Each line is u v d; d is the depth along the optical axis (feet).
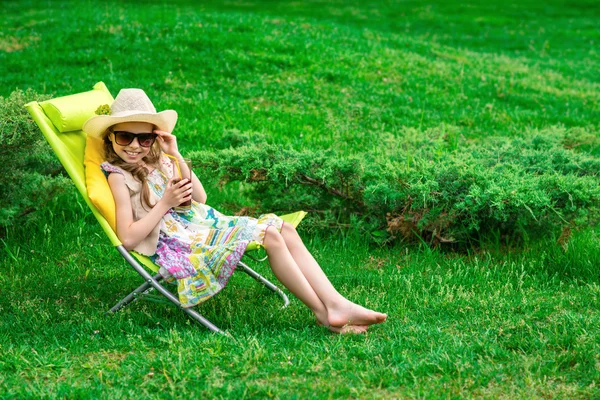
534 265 17.11
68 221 19.61
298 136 28.48
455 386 10.65
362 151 26.89
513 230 18.76
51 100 14.05
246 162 19.54
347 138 28.68
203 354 11.69
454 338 12.50
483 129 31.76
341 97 34.14
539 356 11.66
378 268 17.51
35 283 15.67
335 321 12.92
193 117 29.63
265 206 20.53
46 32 40.22
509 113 34.60
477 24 68.95
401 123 31.58
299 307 14.47
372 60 40.45
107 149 13.78
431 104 34.65
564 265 16.93
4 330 13.09
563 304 14.52
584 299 14.82
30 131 15.85
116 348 12.27
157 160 14.23
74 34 39.52
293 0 78.84
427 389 10.64
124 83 32.65
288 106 32.58
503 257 17.74
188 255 13.24
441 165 18.85
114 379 10.97
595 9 80.43
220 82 34.32
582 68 51.19
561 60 54.39
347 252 18.42
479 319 13.64
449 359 11.44
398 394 10.60
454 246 18.92
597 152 26.78
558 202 17.76
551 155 20.68
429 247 18.47
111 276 16.37
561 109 36.63
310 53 39.55
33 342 12.48
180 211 14.03
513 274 16.78
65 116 13.88
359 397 10.45
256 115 30.58
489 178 18.19
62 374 11.25
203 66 35.99
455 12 76.07
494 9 78.54
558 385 10.82
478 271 16.84
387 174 18.40
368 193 18.49
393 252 18.62
